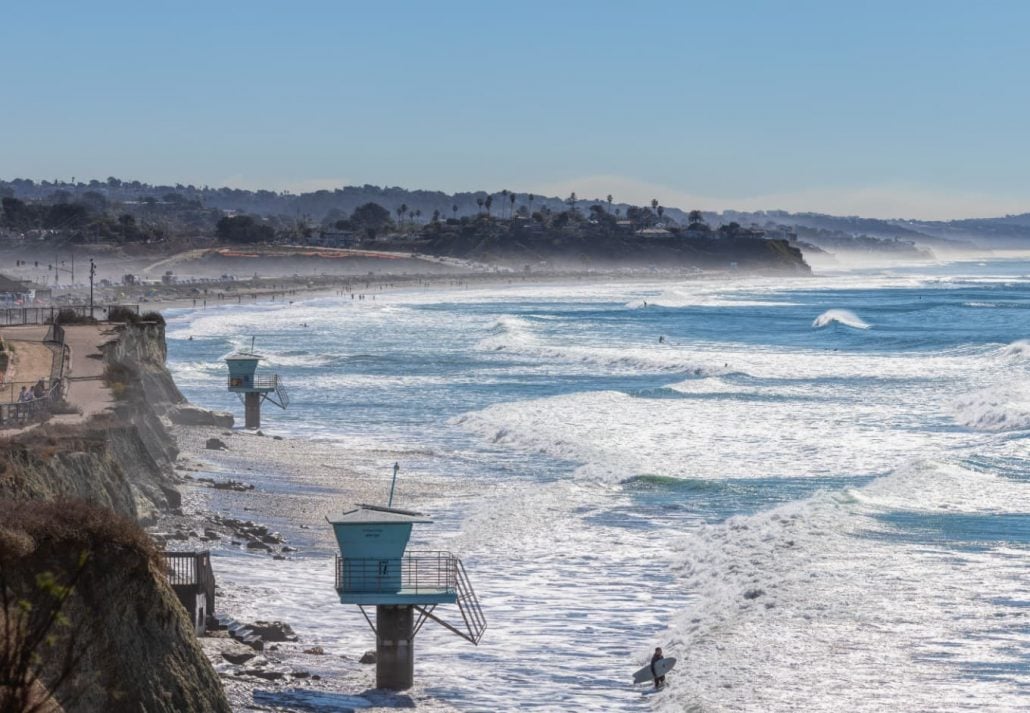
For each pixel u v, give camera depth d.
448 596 37.19
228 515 61.72
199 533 56.00
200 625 40.47
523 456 83.50
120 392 68.19
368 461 80.81
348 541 37.09
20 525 27.06
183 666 28.89
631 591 49.25
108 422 57.75
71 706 25.72
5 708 22.39
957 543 53.38
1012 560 50.22
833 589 46.69
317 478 73.94
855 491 64.56
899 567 49.47
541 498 67.69
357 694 36.66
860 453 81.44
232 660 38.12
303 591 48.38
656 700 36.78
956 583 47.03
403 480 74.06
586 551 55.97
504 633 43.78
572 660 40.69
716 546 54.62
